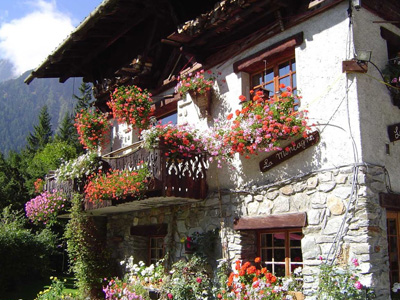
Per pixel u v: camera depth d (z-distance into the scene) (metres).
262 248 6.25
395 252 5.38
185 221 7.33
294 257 5.73
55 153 20.39
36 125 36.56
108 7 7.43
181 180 6.63
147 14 8.24
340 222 5.02
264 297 5.12
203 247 6.61
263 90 6.12
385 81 5.54
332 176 5.21
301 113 5.50
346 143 5.16
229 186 6.64
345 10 5.44
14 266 11.84
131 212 8.85
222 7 6.31
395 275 5.31
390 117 5.54
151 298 7.10
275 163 5.93
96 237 9.19
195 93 7.27
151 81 9.00
